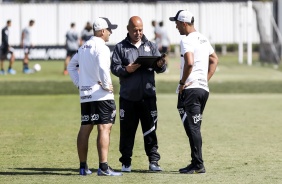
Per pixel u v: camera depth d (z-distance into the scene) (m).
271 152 42.12
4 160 39.84
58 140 47.22
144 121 36.97
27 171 36.44
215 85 93.38
